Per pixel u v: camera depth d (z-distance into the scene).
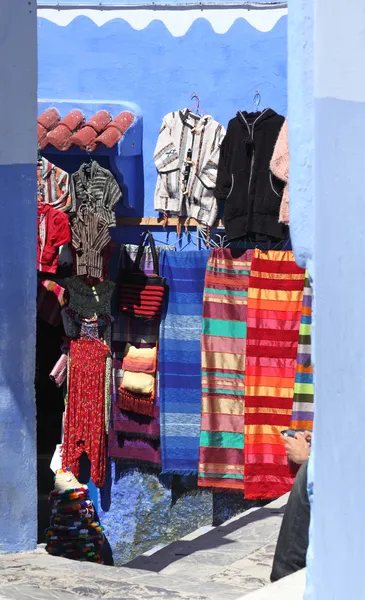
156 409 9.64
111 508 9.85
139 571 5.80
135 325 9.66
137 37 9.73
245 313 9.44
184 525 9.79
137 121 9.54
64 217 8.90
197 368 9.59
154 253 9.52
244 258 9.41
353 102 3.62
